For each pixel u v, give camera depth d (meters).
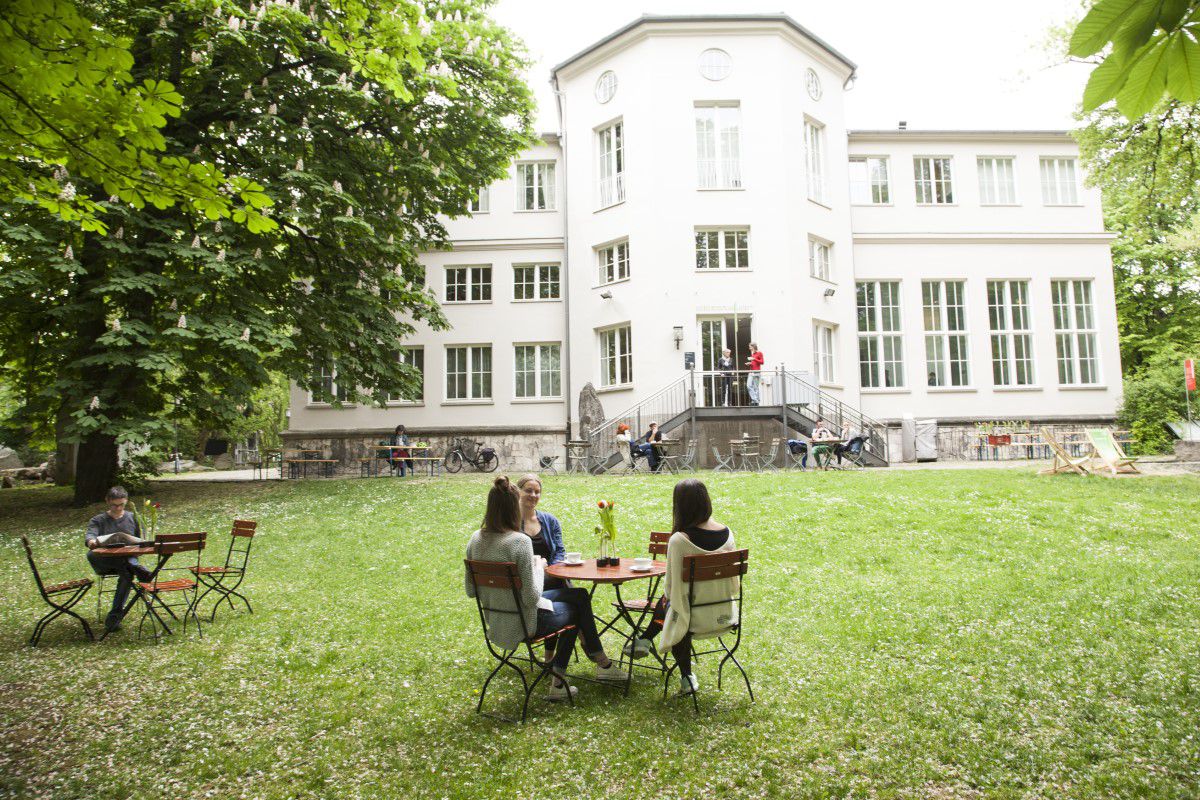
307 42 13.05
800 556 9.12
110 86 3.94
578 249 23.91
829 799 3.61
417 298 17.34
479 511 12.97
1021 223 25.56
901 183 25.42
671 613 4.71
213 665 5.98
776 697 4.98
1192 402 23.20
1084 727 4.33
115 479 16.36
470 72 16.53
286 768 4.11
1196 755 3.93
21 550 11.46
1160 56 2.25
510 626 4.77
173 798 3.79
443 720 4.75
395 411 24.44
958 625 6.41
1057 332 25.39
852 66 24.39
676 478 15.83
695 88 22.28
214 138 14.39
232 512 13.77
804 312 22.03
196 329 13.40
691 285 21.77
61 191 4.83
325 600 8.09
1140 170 15.83
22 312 14.69
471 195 17.89
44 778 4.02
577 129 24.14
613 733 4.44
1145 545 8.91
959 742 4.20
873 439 20.55
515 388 24.61
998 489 12.46
